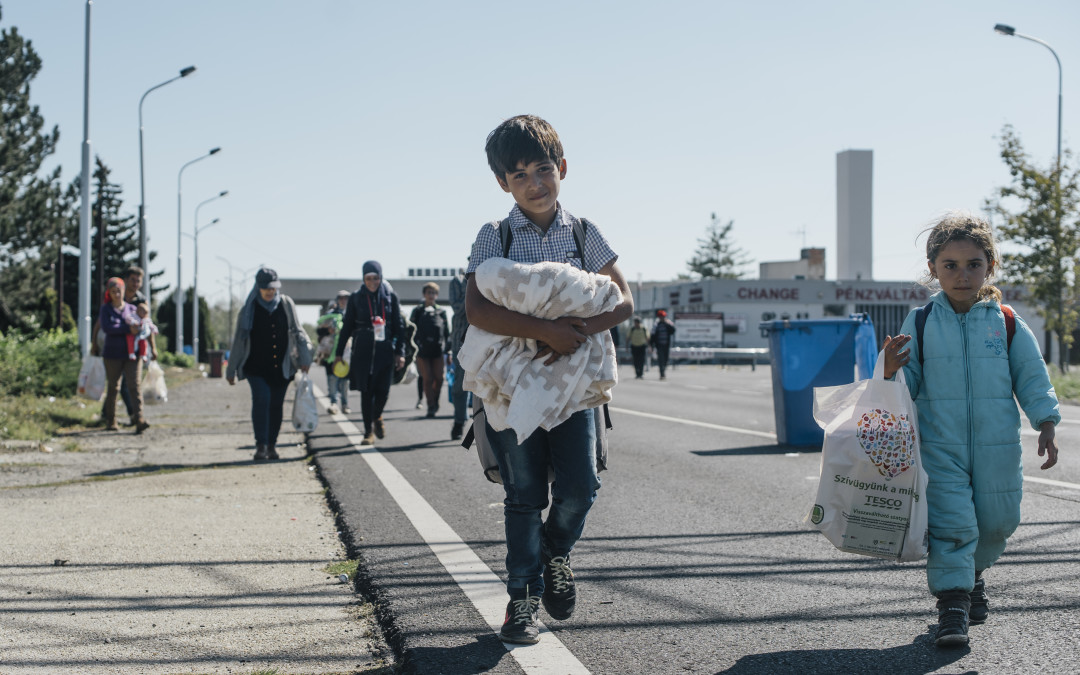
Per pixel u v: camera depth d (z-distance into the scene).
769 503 6.66
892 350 3.79
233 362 9.27
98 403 15.86
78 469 8.55
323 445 10.48
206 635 3.90
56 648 3.73
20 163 38.66
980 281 3.74
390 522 6.06
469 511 6.45
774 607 4.19
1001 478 3.70
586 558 5.12
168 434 11.82
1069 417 13.31
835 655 3.57
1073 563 4.80
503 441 3.63
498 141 3.62
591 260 3.68
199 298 77.31
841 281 58.69
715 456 9.23
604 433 3.81
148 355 12.31
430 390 14.04
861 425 3.78
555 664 3.50
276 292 9.34
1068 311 26.73
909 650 3.61
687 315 52.94
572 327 3.41
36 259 40.94
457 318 7.86
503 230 3.64
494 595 4.37
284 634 3.92
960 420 3.71
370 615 4.16
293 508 6.67
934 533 3.72
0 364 15.46
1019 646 3.62
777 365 9.88
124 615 4.16
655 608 4.20
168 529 5.90
